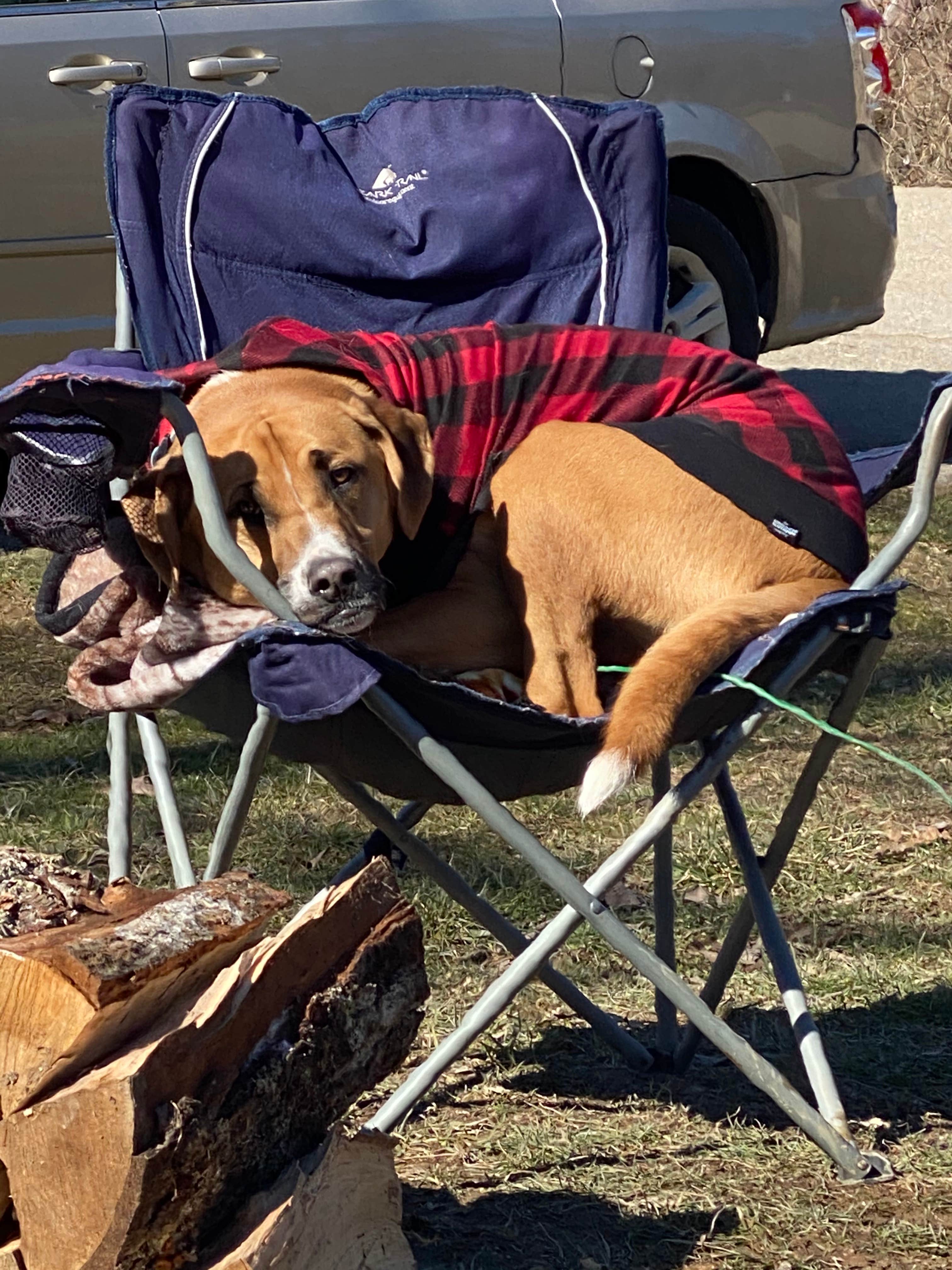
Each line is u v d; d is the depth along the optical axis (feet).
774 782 15.56
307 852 14.01
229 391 10.67
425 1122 9.80
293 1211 6.86
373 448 10.33
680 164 21.70
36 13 18.85
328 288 11.85
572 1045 10.87
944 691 17.78
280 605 8.29
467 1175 9.17
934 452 8.55
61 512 9.33
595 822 14.64
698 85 21.49
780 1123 9.83
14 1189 6.59
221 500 8.61
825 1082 9.23
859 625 8.65
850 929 12.57
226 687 8.73
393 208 11.96
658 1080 10.43
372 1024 7.43
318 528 9.89
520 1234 8.57
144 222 11.47
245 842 14.11
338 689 7.91
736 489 10.03
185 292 11.49
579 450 10.34
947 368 31.35
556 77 20.83
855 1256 8.36
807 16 22.33
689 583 10.17
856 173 22.98
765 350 23.22
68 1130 6.43
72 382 7.86
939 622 19.85
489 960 12.03
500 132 12.19
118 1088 6.32
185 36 19.34
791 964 9.55
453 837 14.25
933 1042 10.75
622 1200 8.91
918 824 14.64
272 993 6.98
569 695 10.19
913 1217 8.69
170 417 8.20
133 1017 6.62
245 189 11.70
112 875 10.32
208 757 16.03
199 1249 6.77
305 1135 7.19
